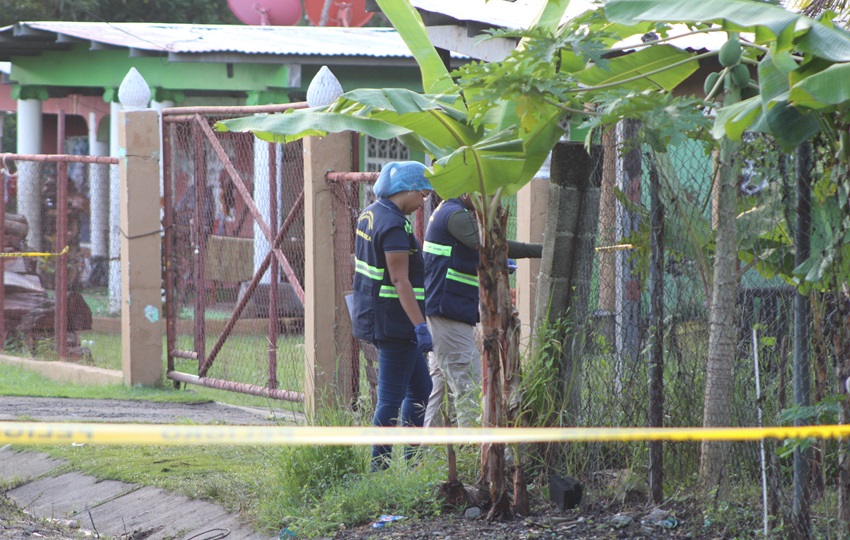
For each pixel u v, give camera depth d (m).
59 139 34.78
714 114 9.47
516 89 8.27
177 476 12.23
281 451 11.27
